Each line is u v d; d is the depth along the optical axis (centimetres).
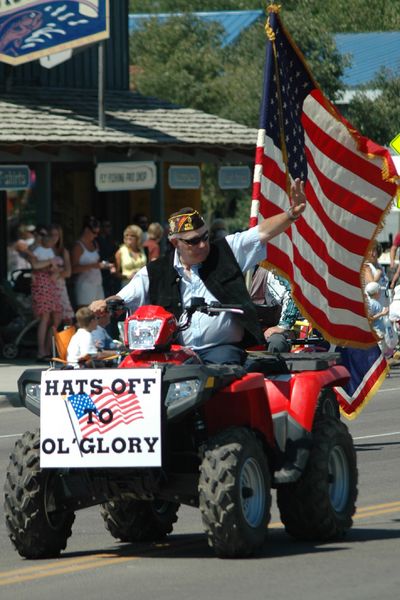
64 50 7475
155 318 2616
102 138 7300
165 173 8494
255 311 2722
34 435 2711
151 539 2945
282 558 2634
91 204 8181
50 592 2398
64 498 2714
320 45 13650
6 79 7894
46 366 6938
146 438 2556
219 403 2695
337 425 2870
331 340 3859
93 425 2581
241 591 2342
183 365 2572
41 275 7031
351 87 13738
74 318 7244
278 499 2833
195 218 2684
